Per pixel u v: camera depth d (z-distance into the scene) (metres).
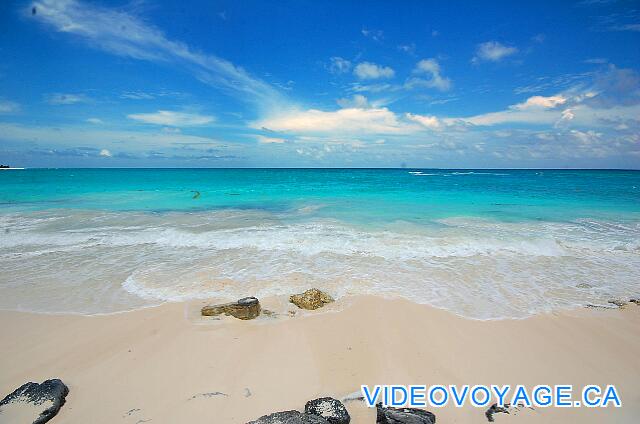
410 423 3.81
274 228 12.70
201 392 4.53
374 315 6.52
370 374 4.91
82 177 44.84
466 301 7.16
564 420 4.11
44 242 11.11
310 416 3.84
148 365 5.08
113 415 4.13
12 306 6.89
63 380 4.75
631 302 7.21
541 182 38.53
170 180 40.28
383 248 10.41
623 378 4.89
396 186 32.28
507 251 10.30
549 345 5.69
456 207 17.81
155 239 11.40
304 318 6.42
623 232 12.40
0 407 4.02
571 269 9.01
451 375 4.92
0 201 19.86
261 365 5.09
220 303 6.93
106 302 7.04
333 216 15.11
